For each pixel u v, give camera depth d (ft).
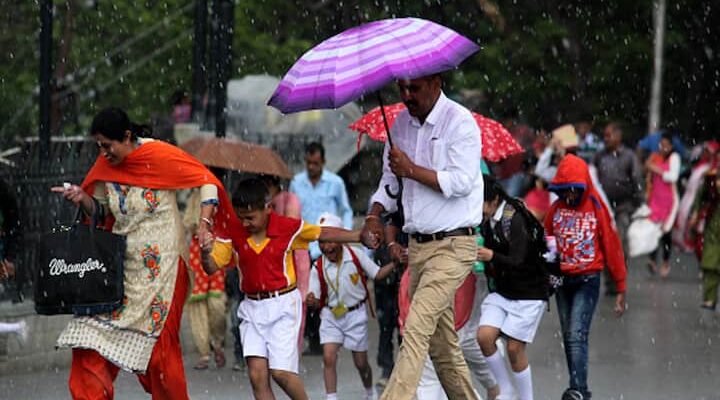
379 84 30.76
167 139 84.43
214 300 51.88
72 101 96.37
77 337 33.45
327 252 42.65
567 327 43.01
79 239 33.50
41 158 54.13
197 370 52.19
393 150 32.53
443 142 32.86
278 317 35.12
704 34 142.31
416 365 32.68
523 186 77.36
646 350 56.90
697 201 71.82
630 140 141.28
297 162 73.61
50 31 54.24
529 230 39.58
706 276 68.44
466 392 34.96
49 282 33.50
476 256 33.76
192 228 51.06
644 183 99.14
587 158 89.66
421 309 32.99
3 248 43.21
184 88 103.81
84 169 56.08
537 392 47.29
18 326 42.70
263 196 34.96
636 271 89.25
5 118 101.55
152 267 34.12
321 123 87.15
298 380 35.29
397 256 35.06
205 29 75.77
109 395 34.06
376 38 31.73
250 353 35.19
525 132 88.07
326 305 43.14
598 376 50.49
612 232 43.27
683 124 147.74
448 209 33.09
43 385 46.88
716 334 61.52
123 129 33.96
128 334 33.78
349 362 54.60
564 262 43.11
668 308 70.59
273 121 86.74
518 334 39.88
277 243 35.12
